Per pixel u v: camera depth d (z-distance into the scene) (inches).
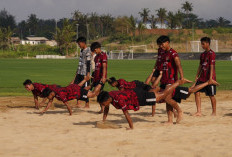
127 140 370.0
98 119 544.7
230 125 460.4
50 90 577.3
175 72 499.5
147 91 454.6
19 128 458.9
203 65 569.0
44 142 366.0
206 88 564.1
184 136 381.7
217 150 317.7
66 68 2167.8
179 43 6589.6
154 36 7219.5
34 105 684.7
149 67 2292.1
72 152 324.2
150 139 374.0
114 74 1619.1
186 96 489.7
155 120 534.0
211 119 528.1
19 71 1850.4
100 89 629.9
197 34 7249.0
